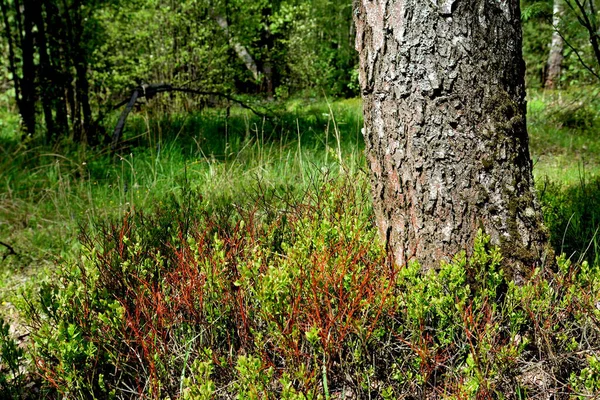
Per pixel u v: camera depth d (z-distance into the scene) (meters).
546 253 2.42
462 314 2.03
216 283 2.32
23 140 6.14
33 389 2.37
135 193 4.71
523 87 2.53
